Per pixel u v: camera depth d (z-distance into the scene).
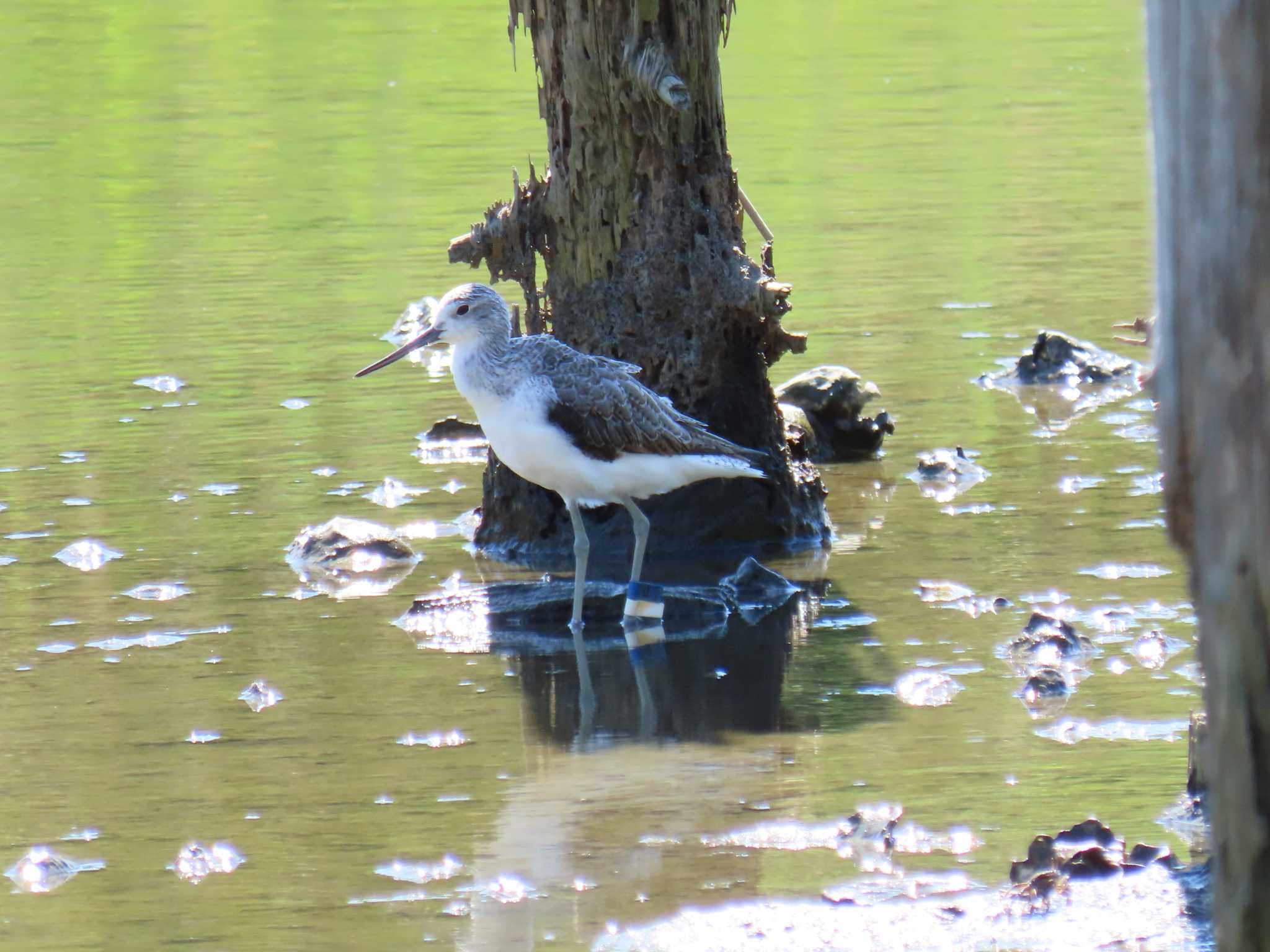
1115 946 7.77
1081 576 13.30
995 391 18.59
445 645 12.39
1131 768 9.90
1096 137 30.36
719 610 12.92
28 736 10.64
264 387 18.66
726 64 36.56
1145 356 19.56
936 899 8.37
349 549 14.06
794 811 9.51
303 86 34.66
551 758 10.35
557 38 14.20
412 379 19.14
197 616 12.78
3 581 13.38
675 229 14.33
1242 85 4.94
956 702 11.03
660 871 8.83
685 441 13.11
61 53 37.66
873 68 36.16
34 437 16.91
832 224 25.20
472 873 8.88
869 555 14.12
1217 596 5.27
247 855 9.12
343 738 10.66
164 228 25.17
